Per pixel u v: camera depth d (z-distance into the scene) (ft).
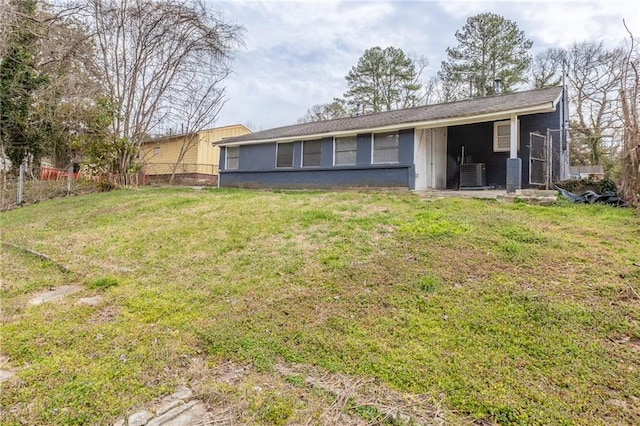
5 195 41.11
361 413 6.86
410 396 7.30
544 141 34.04
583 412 6.66
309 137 41.55
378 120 39.34
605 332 9.27
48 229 25.91
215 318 11.23
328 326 10.26
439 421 6.60
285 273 14.53
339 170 39.65
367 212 23.43
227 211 26.12
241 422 6.68
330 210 24.32
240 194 35.86
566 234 17.46
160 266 16.63
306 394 7.47
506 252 14.94
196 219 24.53
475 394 7.19
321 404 7.13
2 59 44.78
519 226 18.43
